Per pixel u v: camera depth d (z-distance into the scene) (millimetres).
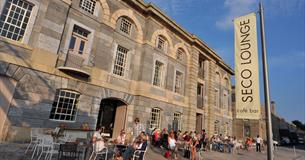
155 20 16797
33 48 10055
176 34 19109
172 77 18031
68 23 11602
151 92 15586
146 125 14766
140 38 15766
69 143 7566
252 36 7609
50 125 10359
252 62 7367
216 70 25828
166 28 17922
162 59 17109
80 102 11688
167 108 16953
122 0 14727
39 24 10391
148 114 15039
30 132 9609
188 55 20406
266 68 6664
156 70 16875
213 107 23594
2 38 9258
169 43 18109
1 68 9078
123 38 14617
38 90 10086
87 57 12281
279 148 29625
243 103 7195
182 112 18562
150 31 16188
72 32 11914
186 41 20391
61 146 6922
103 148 8000
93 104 12250
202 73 23172
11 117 9219
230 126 28266
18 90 9516
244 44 7746
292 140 46906
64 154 7410
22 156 7383
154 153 11992
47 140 7543
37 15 10375
